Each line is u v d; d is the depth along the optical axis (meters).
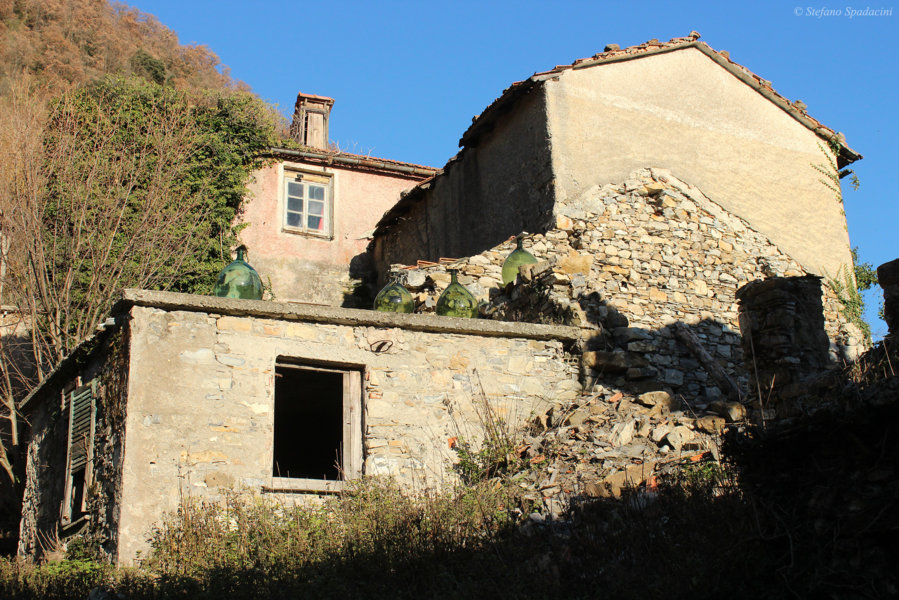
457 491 9.17
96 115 17.81
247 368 9.66
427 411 10.19
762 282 8.80
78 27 35.31
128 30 38.22
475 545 7.57
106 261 16.08
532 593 6.56
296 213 19.44
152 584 7.55
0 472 15.20
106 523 9.17
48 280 15.91
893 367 6.13
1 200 15.96
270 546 8.18
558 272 11.99
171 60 37.75
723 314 14.66
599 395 10.60
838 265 16.17
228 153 18.66
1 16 33.59
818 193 16.55
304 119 21.19
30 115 16.95
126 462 8.92
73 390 10.86
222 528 8.73
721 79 16.28
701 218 15.17
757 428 6.02
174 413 9.25
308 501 9.35
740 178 15.81
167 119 18.27
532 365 10.90
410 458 9.91
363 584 7.07
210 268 17.69
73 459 10.44
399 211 18.23
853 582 5.28
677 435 9.09
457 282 12.27
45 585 8.39
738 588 5.82
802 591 5.45
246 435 9.44
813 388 7.20
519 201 14.89
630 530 7.04
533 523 7.72
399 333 10.39
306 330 10.03
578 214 14.16
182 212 17.52
